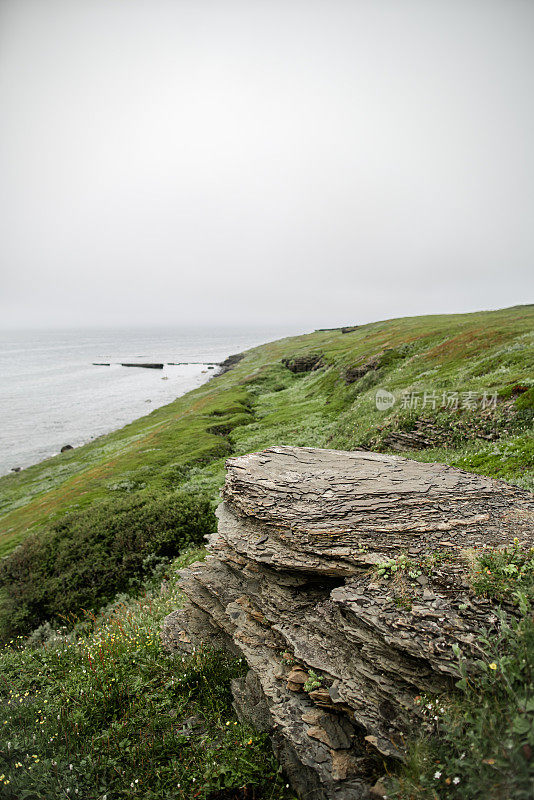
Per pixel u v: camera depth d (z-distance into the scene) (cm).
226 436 4481
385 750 482
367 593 592
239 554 796
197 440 4303
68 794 555
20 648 1355
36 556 1870
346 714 568
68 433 7462
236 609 807
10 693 830
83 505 2944
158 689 773
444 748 432
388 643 521
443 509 755
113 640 945
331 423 3847
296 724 579
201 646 855
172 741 642
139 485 3142
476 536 668
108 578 1652
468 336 4656
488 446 1756
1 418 8650
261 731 631
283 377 8112
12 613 1558
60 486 4291
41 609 1573
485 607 523
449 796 389
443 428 2159
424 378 3688
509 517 728
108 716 720
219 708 708
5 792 554
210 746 627
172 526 1873
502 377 2536
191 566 978
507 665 439
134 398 10381
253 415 5456
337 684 569
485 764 374
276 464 989
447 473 941
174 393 10800
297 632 659
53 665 969
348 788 491
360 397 4172
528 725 362
